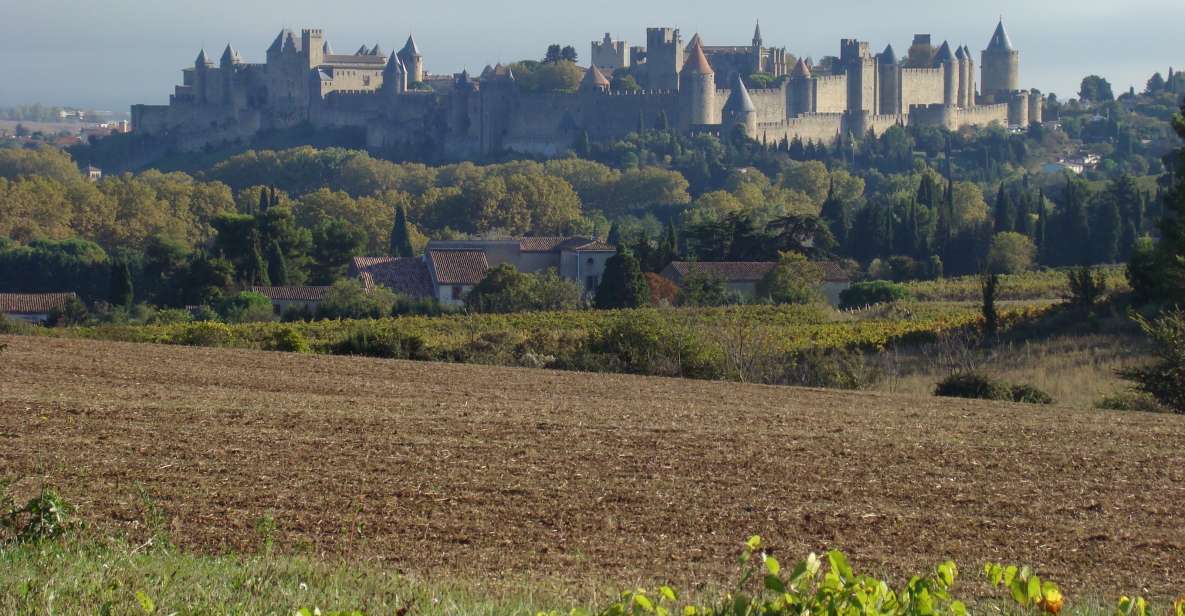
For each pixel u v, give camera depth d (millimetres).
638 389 105188
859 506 58781
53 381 97875
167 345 132375
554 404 92375
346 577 40844
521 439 74250
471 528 52688
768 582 29797
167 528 50562
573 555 49062
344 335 178500
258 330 186250
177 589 37469
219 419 78688
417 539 50844
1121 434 82250
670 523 54594
